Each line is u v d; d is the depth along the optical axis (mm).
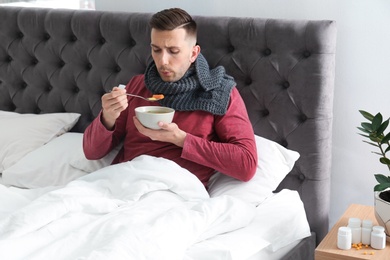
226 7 2646
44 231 1828
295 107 2393
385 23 2377
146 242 1744
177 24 2236
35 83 2924
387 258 1960
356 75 2459
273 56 2416
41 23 2863
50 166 2465
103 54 2723
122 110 2215
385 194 2102
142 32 2621
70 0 3068
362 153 2502
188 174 2172
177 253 1785
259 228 2094
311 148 2387
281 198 2287
